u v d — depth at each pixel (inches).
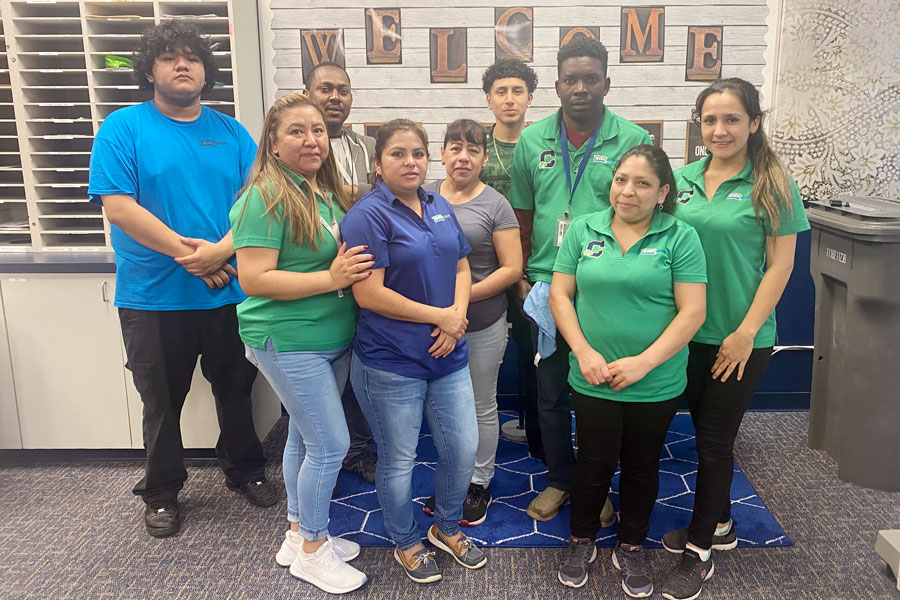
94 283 112.5
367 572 89.0
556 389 98.8
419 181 77.4
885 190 129.9
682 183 84.6
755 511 101.9
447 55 126.2
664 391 79.2
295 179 78.7
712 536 84.6
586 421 82.0
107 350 115.0
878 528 97.3
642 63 125.9
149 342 98.4
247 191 77.7
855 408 108.0
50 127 121.1
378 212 76.5
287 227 77.3
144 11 117.3
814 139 128.3
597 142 96.4
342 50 126.4
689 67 125.8
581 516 85.7
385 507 85.4
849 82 126.0
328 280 77.3
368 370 80.4
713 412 82.4
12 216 131.8
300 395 80.4
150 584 86.7
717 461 82.6
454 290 82.9
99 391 116.6
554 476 102.0
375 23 125.3
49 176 120.7
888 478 107.3
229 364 104.3
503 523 100.0
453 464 85.5
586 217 84.4
